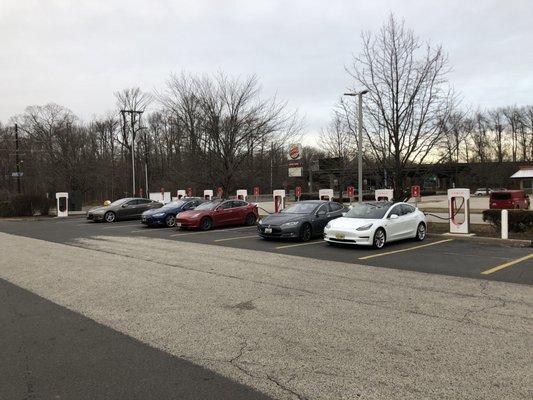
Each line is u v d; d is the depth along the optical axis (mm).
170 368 4566
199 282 8562
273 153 27125
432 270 9742
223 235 17234
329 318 6172
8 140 69875
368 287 8070
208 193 30984
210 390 4078
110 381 4285
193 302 7082
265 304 6930
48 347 5199
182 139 28062
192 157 25719
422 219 15141
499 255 11805
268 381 4238
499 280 8672
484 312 6422
